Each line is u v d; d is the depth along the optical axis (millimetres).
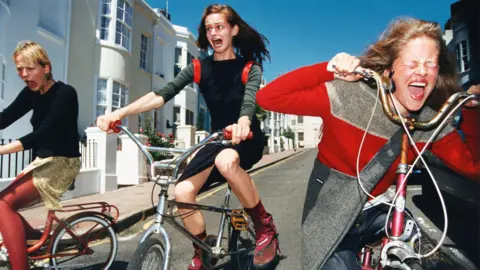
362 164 1903
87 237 3434
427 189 5941
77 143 3205
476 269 3232
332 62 1839
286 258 4160
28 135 2900
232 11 3035
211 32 3006
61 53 11922
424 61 1758
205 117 26312
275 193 9023
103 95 13891
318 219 1982
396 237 1712
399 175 1778
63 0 12070
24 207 3010
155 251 2234
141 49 17469
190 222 2963
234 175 2768
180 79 3057
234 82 3004
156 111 18453
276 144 37938
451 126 1877
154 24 18250
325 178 2004
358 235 2133
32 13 10312
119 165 10406
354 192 1894
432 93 1965
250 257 3502
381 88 1740
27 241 3139
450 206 5207
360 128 1864
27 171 2961
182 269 3918
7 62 8844
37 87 2969
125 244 4895
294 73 1884
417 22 1830
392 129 1851
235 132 2348
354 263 2000
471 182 4094
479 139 1877
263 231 3023
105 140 8891
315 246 1955
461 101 1737
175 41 21031
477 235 3812
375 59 1903
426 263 2111
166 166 2400
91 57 13406
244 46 3160
